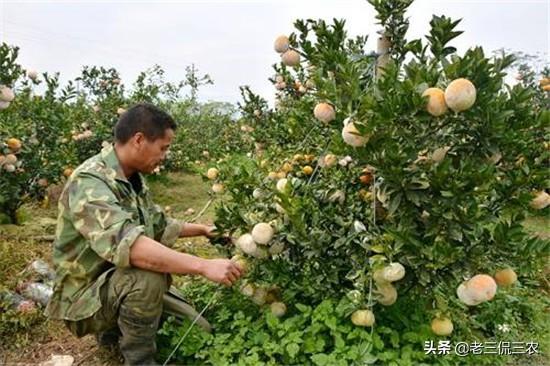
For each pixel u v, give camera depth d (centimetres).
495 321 299
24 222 511
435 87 220
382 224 257
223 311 274
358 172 277
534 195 233
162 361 249
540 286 384
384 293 234
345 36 276
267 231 250
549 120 233
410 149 223
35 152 538
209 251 432
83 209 226
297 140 350
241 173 286
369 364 234
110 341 268
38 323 292
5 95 366
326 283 262
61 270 243
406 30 269
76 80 845
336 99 242
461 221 220
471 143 230
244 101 517
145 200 270
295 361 239
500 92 229
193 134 1048
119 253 219
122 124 246
